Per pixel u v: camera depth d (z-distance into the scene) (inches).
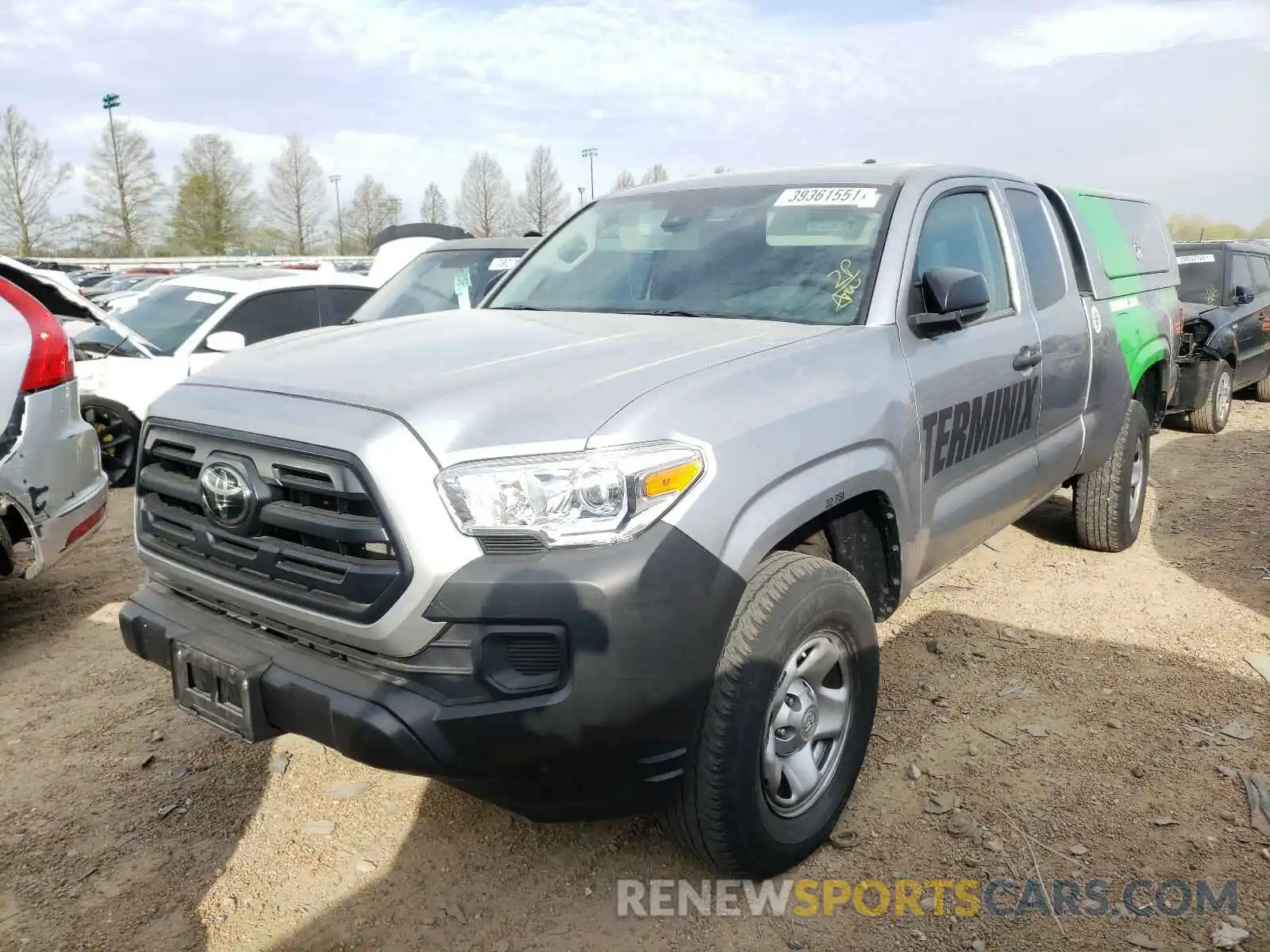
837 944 100.7
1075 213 193.5
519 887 110.4
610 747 90.8
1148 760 132.3
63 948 101.3
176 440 107.2
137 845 118.5
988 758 133.6
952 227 149.0
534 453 89.3
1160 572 205.2
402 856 116.0
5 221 1968.5
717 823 99.9
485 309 151.7
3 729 146.3
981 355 142.6
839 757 115.3
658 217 157.3
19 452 161.5
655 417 93.4
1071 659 163.3
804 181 151.6
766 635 99.5
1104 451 198.1
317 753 139.3
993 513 154.7
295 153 2338.8
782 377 108.1
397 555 88.1
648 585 88.7
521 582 86.7
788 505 101.3
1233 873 109.3
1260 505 258.1
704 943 101.2
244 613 103.5
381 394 96.2
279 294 333.1
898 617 181.9
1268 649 165.9
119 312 342.0
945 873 110.7
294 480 94.7
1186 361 357.4
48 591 205.3
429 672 89.1
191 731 145.3
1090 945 99.5
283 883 111.6
